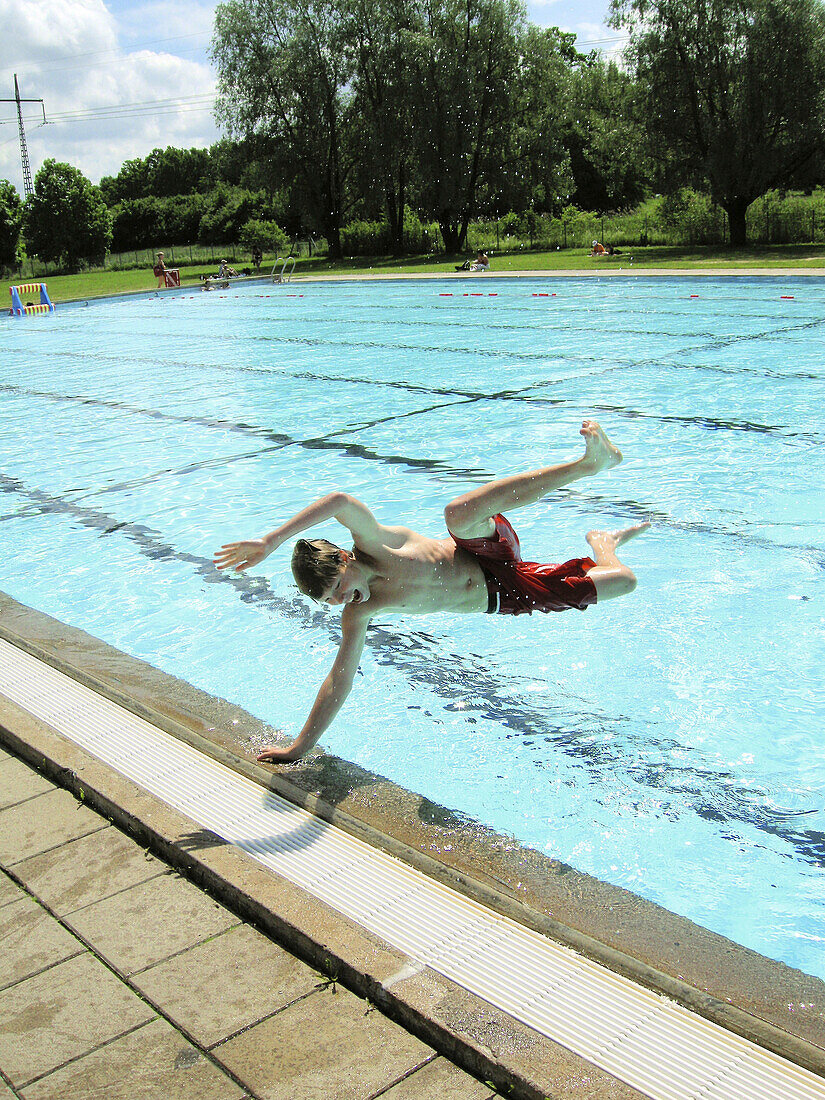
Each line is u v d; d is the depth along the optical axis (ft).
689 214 101.04
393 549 9.86
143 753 10.46
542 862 8.93
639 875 8.80
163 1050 6.43
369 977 6.82
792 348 38.58
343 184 132.77
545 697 12.64
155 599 16.97
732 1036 6.31
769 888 8.64
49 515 22.43
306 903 7.69
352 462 25.64
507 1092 6.02
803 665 13.16
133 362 47.96
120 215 226.58
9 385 42.45
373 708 12.44
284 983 7.07
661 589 15.92
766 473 21.99
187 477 25.14
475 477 23.52
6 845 9.05
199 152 294.66
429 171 113.70
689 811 9.92
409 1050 6.40
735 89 88.69
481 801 10.09
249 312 72.28
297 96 120.26
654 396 31.17
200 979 7.12
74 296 99.25
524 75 110.63
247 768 10.45
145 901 8.13
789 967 7.42
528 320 53.88
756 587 15.79
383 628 15.31
